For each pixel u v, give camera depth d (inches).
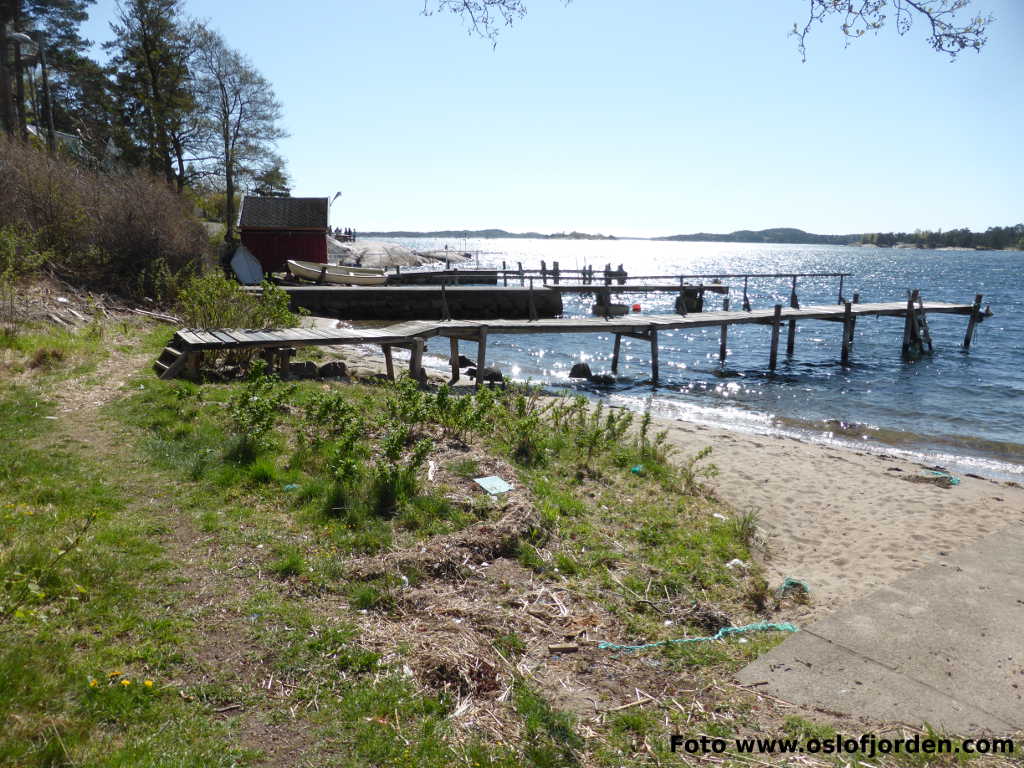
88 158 1235.9
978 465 471.8
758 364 931.3
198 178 1708.9
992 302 1953.7
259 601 182.1
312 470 282.5
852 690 165.6
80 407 341.1
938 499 350.3
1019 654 184.1
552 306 1178.6
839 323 1451.8
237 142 1697.8
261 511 241.1
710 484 359.3
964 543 280.2
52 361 410.3
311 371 504.7
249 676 151.6
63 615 163.3
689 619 201.6
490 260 4313.5
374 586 196.1
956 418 617.9
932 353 1032.8
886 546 277.4
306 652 161.8
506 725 144.0
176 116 1584.6
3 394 340.5
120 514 226.4
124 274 708.0
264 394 361.7
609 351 1022.4
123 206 737.0
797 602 220.8
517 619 190.4
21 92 1066.1
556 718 145.9
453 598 197.3
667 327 788.0
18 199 651.5
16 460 256.4
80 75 1776.6
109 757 120.9
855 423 591.8
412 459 278.7
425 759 129.9
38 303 523.5
